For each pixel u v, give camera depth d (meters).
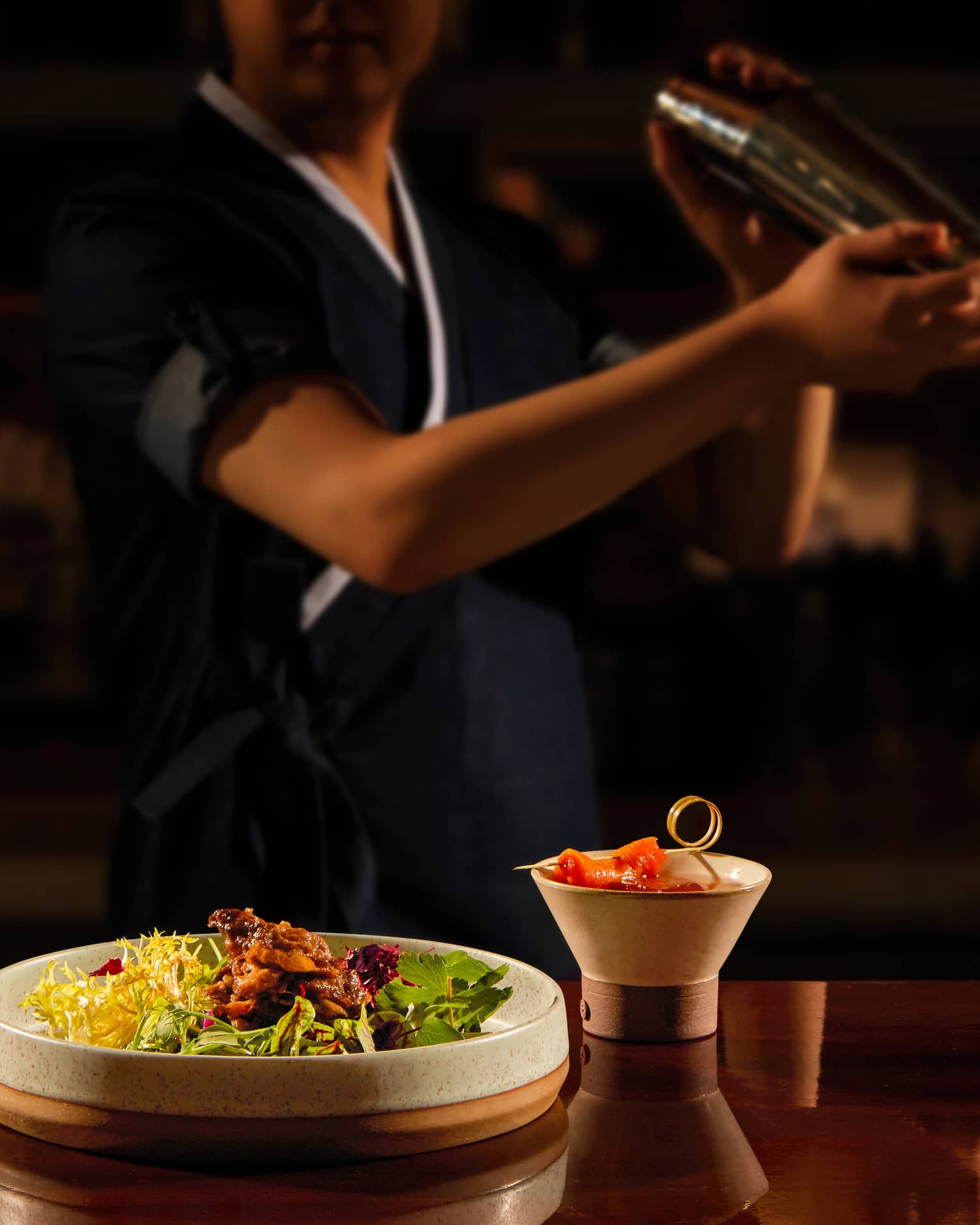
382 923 1.31
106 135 2.80
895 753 2.92
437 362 1.37
